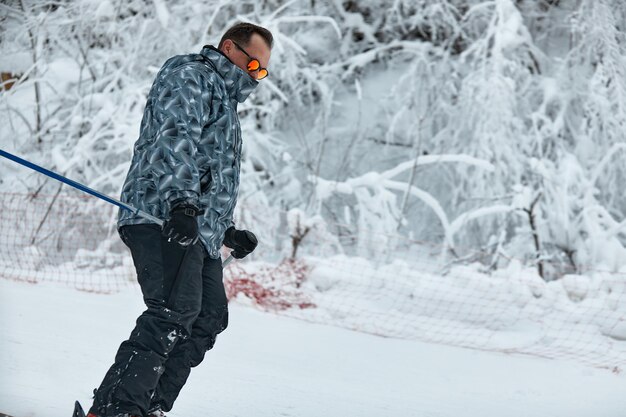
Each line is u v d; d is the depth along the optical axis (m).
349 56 16.53
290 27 16.20
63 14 14.97
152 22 14.80
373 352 7.89
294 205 15.54
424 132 15.66
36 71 15.19
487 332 9.45
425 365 7.54
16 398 4.29
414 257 14.28
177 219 3.44
